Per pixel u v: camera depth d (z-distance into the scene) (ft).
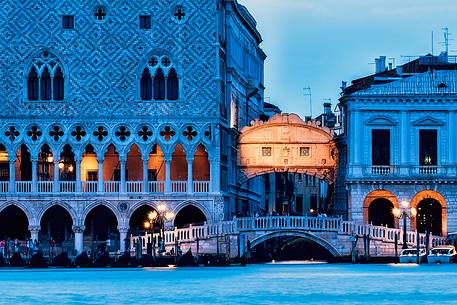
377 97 386.93
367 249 366.84
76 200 380.99
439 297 230.07
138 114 381.19
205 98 381.40
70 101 381.81
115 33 382.83
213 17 382.22
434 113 389.19
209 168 385.09
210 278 289.53
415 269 328.08
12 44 382.01
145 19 383.24
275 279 284.41
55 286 264.11
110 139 381.19
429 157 388.98
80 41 382.83
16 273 319.47
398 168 387.55
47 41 382.22
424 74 390.63
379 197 388.78
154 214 373.20
